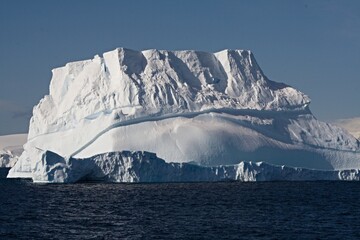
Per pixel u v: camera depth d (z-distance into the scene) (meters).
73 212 183.38
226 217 171.25
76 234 142.88
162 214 178.62
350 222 161.12
